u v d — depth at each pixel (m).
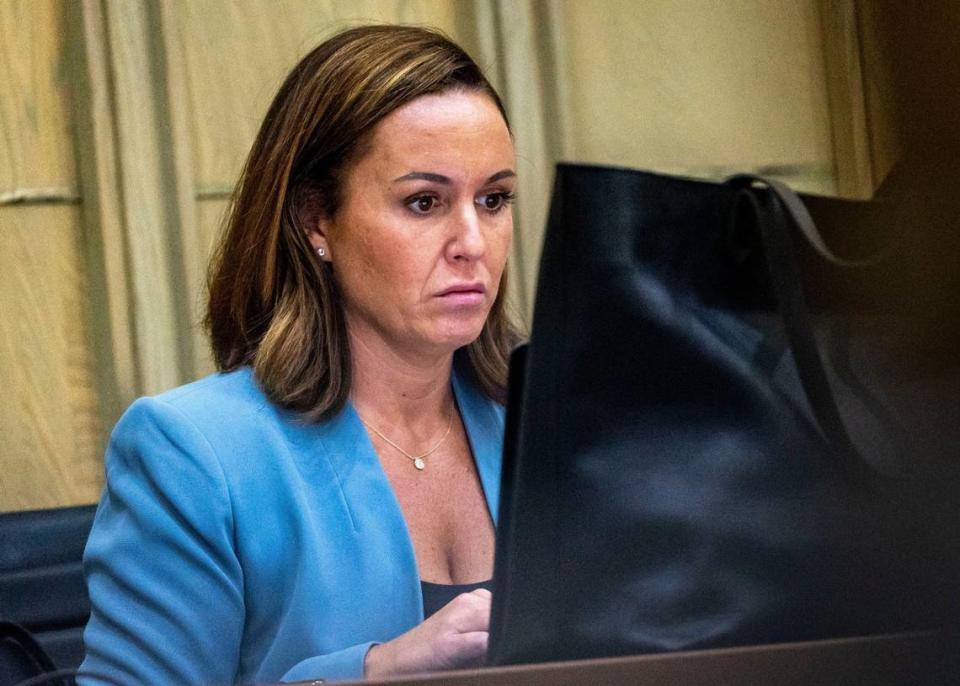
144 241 11.91
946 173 2.12
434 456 6.50
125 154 11.86
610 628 3.12
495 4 12.98
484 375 6.76
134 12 11.93
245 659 5.86
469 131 5.75
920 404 2.56
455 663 5.05
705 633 3.13
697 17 13.67
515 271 12.88
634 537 3.15
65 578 7.59
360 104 5.85
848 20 13.60
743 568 3.18
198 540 5.70
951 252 2.28
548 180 13.04
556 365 3.15
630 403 3.19
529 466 3.13
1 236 11.87
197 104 12.34
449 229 5.82
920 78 1.71
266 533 5.80
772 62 13.80
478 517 6.48
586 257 3.18
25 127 11.94
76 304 12.05
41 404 11.94
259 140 6.33
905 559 2.77
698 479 3.19
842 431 3.12
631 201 3.21
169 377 11.95
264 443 5.93
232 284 6.43
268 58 12.56
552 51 13.06
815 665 2.74
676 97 13.61
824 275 3.33
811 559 3.16
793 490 3.21
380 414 6.37
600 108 13.43
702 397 3.24
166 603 5.61
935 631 2.63
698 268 3.29
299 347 6.08
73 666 7.48
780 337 3.32
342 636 5.71
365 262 5.92
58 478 11.95
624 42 13.51
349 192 5.93
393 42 5.98
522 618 3.11
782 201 3.28
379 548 5.89
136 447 5.88
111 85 11.90
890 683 2.67
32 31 11.95
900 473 2.81
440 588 6.12
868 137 13.64
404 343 6.15
